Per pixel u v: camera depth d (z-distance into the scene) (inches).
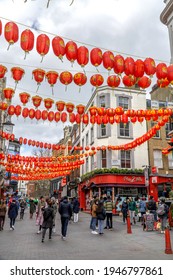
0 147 1083.3
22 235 468.8
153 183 956.6
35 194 2481.5
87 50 272.1
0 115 977.5
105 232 506.3
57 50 261.7
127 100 1040.2
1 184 1140.5
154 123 1044.5
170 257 289.3
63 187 1797.5
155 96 1125.1
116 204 840.3
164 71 300.2
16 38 247.0
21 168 1004.6
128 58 288.2
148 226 516.7
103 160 987.9
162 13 645.3
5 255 300.7
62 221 430.0
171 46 619.5
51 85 320.2
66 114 479.5
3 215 541.0
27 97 388.8
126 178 935.0
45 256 296.4
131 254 306.0
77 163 957.8
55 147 731.4
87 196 1151.0
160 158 1017.5
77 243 385.1
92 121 520.7
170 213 537.6
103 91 1035.3
